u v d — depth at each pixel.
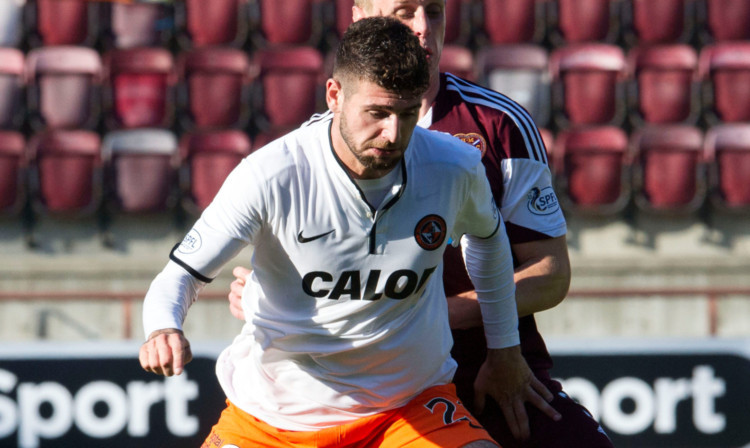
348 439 8.93
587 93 31.95
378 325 8.39
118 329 27.19
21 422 21.48
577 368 21.66
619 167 30.31
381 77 7.17
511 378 9.61
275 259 8.21
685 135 30.69
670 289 23.94
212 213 8.09
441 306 8.91
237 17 33.19
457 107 9.99
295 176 7.94
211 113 31.73
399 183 8.02
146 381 21.59
